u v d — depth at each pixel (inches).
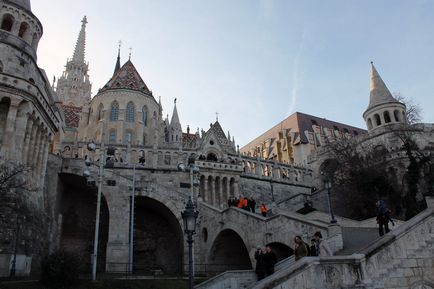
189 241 551.8
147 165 1750.7
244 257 1274.6
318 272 528.7
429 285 610.2
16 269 863.1
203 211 1315.2
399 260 602.5
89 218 1454.2
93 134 2261.3
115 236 1222.3
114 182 1293.1
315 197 1879.9
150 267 1393.9
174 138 2674.7
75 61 3941.9
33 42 1375.5
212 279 760.3
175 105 2878.9
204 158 1854.1
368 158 1756.9
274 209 1282.0
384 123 2156.7
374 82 2332.7
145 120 2378.2
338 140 2274.9
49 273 692.7
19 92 1043.3
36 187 1107.9
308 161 2514.8
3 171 857.5
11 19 1296.8
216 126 2598.4
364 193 1583.4
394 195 1526.8
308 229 800.3
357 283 547.5
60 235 1311.5
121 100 2319.1
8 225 864.3
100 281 770.2
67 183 1449.3
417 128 1905.8
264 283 498.6
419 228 650.2
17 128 1027.9
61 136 1768.0
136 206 1466.5
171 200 1336.1
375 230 906.7
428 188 1533.0
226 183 1784.0
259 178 2041.1
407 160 1729.8
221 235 1194.6
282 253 963.3
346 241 761.0
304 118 3312.0
